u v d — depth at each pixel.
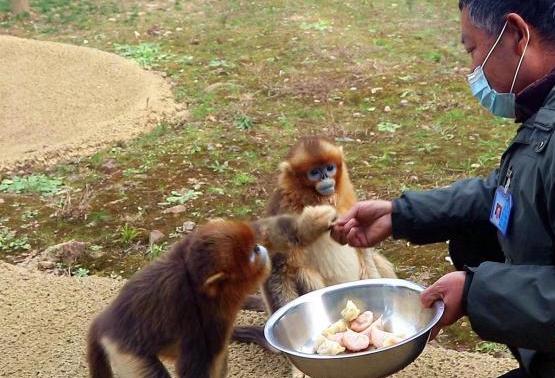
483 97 1.15
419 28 4.44
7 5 5.10
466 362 1.70
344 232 1.41
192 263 1.38
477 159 2.81
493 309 1.06
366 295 1.35
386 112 3.27
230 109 3.33
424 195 1.36
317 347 1.27
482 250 1.37
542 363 1.16
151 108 3.35
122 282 2.07
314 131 3.12
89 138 3.10
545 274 1.04
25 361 1.74
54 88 3.70
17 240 2.40
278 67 3.85
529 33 1.08
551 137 1.04
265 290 1.83
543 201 1.06
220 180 2.73
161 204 2.58
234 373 1.69
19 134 3.29
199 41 4.31
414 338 1.10
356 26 4.51
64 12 5.02
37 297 1.99
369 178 2.71
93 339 1.47
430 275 2.15
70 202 2.58
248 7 4.95
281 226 1.68
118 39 4.41
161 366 1.40
